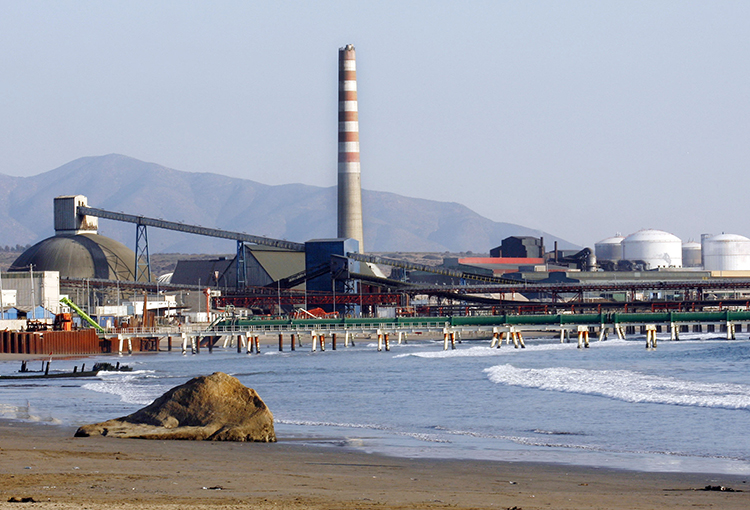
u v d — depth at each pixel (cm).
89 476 4669
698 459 6344
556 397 11138
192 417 7019
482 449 6800
